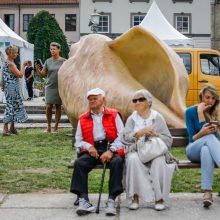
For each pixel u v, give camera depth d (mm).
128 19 46719
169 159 5395
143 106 5453
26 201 5727
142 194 5238
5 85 11234
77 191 5242
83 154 5430
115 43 8812
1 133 12000
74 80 9102
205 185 5379
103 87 8609
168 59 8203
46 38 52031
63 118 14977
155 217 5074
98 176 7074
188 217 5070
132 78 8797
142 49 8523
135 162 5250
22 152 9070
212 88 5688
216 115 5680
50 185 6516
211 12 46156
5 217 5113
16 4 63406
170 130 6473
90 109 5520
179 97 8062
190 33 46250
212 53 14508
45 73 11617
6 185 6504
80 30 46500
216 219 5008
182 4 46250
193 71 14305
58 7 63062
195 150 5559
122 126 5477
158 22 21094
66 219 5039
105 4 46625
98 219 5027
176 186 6461
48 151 9180
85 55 9180
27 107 17359
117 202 5641
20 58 20781
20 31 63719
